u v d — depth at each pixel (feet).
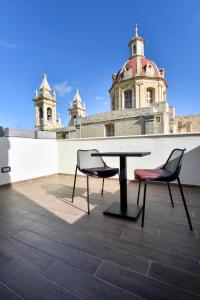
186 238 5.30
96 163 9.73
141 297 3.24
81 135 52.06
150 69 66.54
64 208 7.97
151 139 12.60
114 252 4.63
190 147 11.30
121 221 6.56
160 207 7.91
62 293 3.35
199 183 11.06
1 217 7.00
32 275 3.83
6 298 3.27
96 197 9.59
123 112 44.80
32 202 8.84
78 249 4.79
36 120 75.20
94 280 3.67
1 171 12.34
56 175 16.80
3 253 4.65
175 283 3.56
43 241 5.22
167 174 6.79
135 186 11.91
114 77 75.25
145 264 4.14
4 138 12.65
